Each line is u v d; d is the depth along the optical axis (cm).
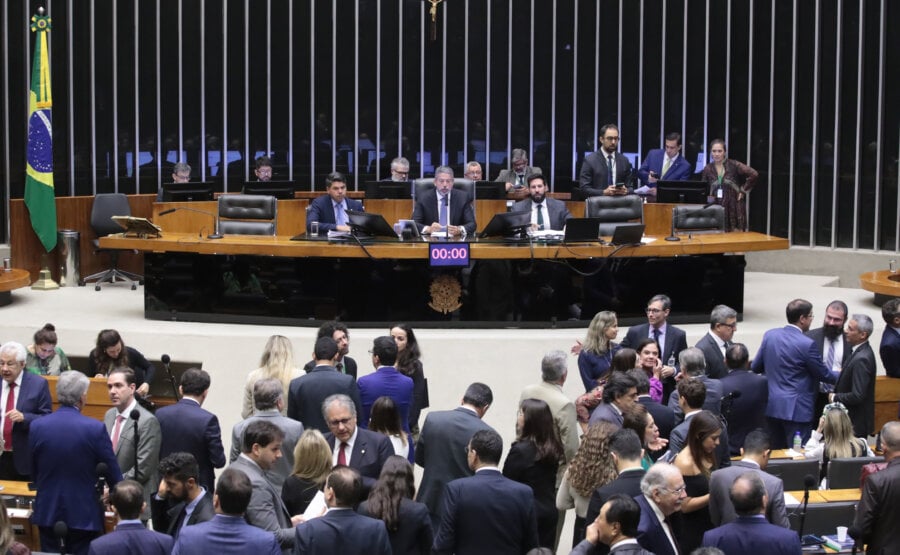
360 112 1745
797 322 932
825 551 675
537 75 1745
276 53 1708
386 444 681
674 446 692
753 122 1658
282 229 1439
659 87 1709
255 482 613
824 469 802
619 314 1177
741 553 568
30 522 719
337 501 552
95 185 1612
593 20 1723
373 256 1124
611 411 735
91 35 1595
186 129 1670
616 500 542
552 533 680
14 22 1541
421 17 1741
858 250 1591
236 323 1181
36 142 1410
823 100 1611
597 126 1733
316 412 753
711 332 922
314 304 1165
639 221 1248
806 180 1625
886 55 1561
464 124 1758
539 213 1244
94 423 696
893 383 1022
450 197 1230
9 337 1148
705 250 1161
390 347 807
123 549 561
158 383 1117
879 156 1572
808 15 1609
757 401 816
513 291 1162
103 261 1491
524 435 681
